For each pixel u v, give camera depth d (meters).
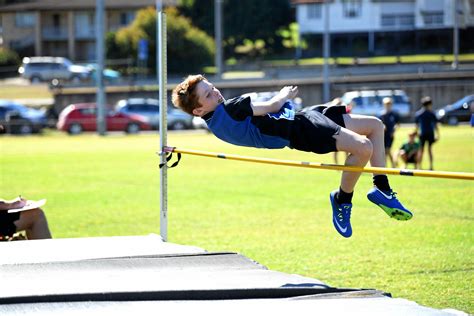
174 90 7.96
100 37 50.19
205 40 76.06
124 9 89.50
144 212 17.25
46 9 88.06
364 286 10.01
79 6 88.38
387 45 89.75
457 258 11.77
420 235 13.88
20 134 52.69
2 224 10.57
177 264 8.55
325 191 21.02
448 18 88.06
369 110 56.28
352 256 12.07
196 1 89.19
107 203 18.80
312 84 62.09
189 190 21.42
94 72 75.12
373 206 17.98
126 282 7.64
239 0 89.19
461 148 36.00
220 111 7.66
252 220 15.92
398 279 10.41
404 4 89.75
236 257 8.88
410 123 57.44
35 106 61.50
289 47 93.19
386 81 63.06
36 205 10.77
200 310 6.86
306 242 13.37
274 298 7.35
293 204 18.36
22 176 25.39
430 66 73.50
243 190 21.36
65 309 6.89
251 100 7.71
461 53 86.25
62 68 75.19
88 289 7.32
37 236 10.74
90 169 27.80
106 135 50.53
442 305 9.00
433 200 18.80
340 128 7.55
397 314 6.60
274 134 7.55
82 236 14.16
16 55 84.25
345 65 74.88
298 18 91.38
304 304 7.00
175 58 74.75
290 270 11.08
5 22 90.06
